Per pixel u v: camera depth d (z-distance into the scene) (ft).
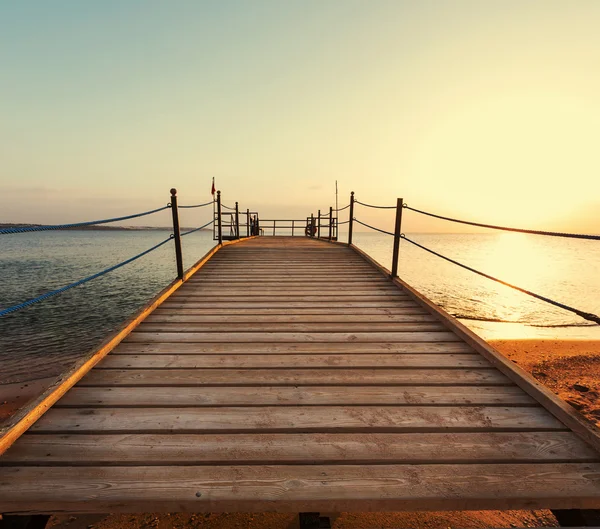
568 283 87.04
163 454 5.67
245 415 6.77
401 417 6.76
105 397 7.33
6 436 5.63
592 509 5.01
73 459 5.52
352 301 14.84
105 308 59.00
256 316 12.84
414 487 5.07
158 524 9.06
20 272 106.22
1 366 32.58
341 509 4.84
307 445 5.93
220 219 30.19
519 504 4.88
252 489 5.00
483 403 7.28
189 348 9.96
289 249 30.07
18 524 4.80
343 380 8.18
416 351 9.86
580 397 20.80
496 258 177.99
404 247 296.30
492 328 44.47
